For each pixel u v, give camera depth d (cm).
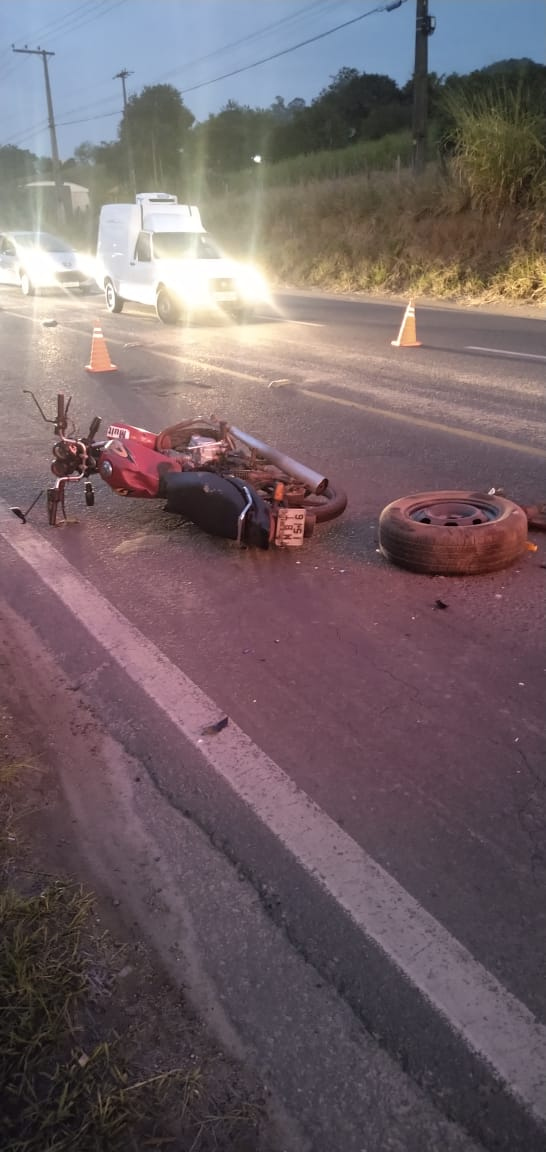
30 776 321
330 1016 225
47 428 874
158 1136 195
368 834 287
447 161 2300
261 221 3148
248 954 244
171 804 305
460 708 357
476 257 2042
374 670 388
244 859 278
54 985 228
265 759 327
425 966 238
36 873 272
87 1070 208
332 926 252
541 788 307
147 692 376
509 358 1167
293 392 1007
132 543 551
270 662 398
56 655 411
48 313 1980
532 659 394
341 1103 204
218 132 5900
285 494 532
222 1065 212
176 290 1652
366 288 2327
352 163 3425
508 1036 218
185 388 1055
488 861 274
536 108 2041
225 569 506
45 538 567
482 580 480
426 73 2441
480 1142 195
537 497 611
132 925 253
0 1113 198
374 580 485
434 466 696
